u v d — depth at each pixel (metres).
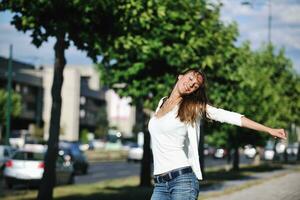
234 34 18.62
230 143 33.25
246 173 30.47
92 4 11.47
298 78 39.44
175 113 4.43
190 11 17.19
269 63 38.88
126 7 12.18
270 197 15.41
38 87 101.75
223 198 15.03
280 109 36.03
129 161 54.19
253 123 4.35
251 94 29.55
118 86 18.22
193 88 4.45
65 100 114.75
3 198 16.78
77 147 33.69
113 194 17.14
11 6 11.86
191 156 4.51
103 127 110.81
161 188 4.51
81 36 12.34
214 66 18.08
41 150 23.41
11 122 99.25
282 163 48.44
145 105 18.05
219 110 4.44
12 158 22.89
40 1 11.49
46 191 13.25
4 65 100.81
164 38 16.70
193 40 16.98
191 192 4.42
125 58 17.42
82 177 30.86
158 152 4.50
